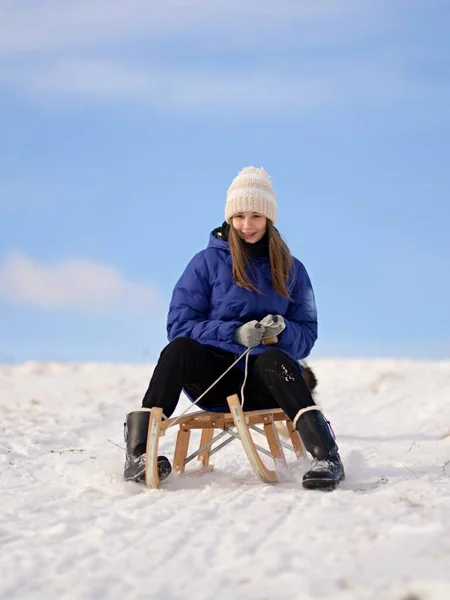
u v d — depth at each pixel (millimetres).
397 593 5047
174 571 5648
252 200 9523
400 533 6355
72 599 5148
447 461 10281
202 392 9406
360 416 16516
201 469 9617
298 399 8602
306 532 6449
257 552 6023
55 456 11742
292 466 9273
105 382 23391
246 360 9062
